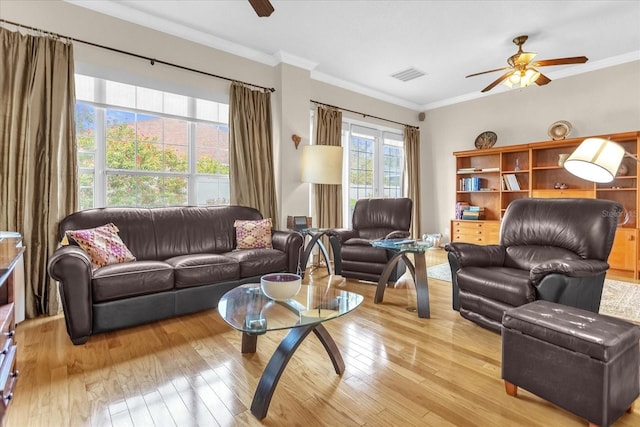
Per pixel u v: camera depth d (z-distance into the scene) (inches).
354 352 82.8
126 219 118.1
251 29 140.4
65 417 57.6
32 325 99.0
